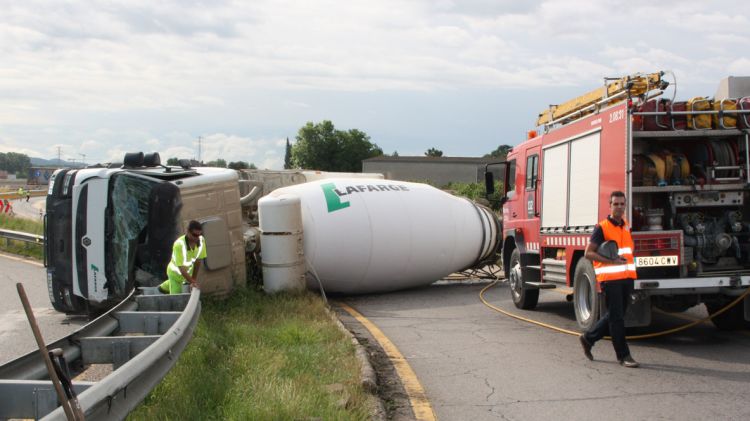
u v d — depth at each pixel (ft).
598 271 25.94
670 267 28.58
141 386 15.92
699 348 28.73
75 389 14.33
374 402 20.08
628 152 27.94
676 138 29.32
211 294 38.45
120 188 38.19
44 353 11.55
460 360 26.78
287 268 42.01
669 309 30.60
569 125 34.09
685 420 18.79
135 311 25.77
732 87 32.35
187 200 37.96
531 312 39.73
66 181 39.40
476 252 51.06
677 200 28.71
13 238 79.00
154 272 37.47
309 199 45.29
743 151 28.84
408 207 47.62
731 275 28.14
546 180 37.24
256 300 38.47
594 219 30.96
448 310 40.78
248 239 43.29
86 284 38.50
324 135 353.92
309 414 17.48
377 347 29.37
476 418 19.36
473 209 51.67
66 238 39.01
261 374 21.30
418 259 47.60
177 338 19.11
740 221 29.22
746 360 26.22
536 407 20.36
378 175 62.69
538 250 38.50
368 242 45.29
